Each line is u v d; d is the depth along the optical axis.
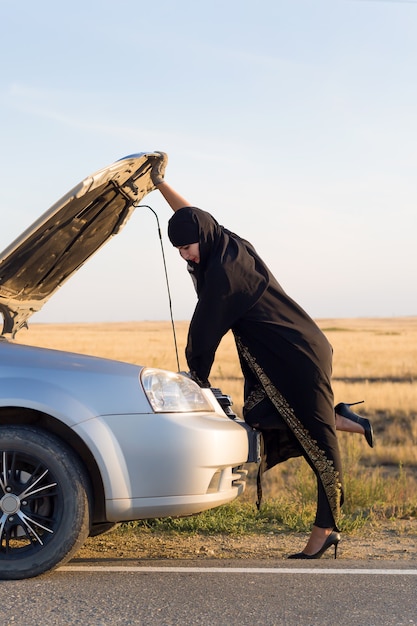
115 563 4.95
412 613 3.87
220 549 5.88
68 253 5.73
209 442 4.60
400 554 5.82
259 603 4.00
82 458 4.59
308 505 7.88
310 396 5.20
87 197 5.12
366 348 73.75
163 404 4.58
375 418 23.02
